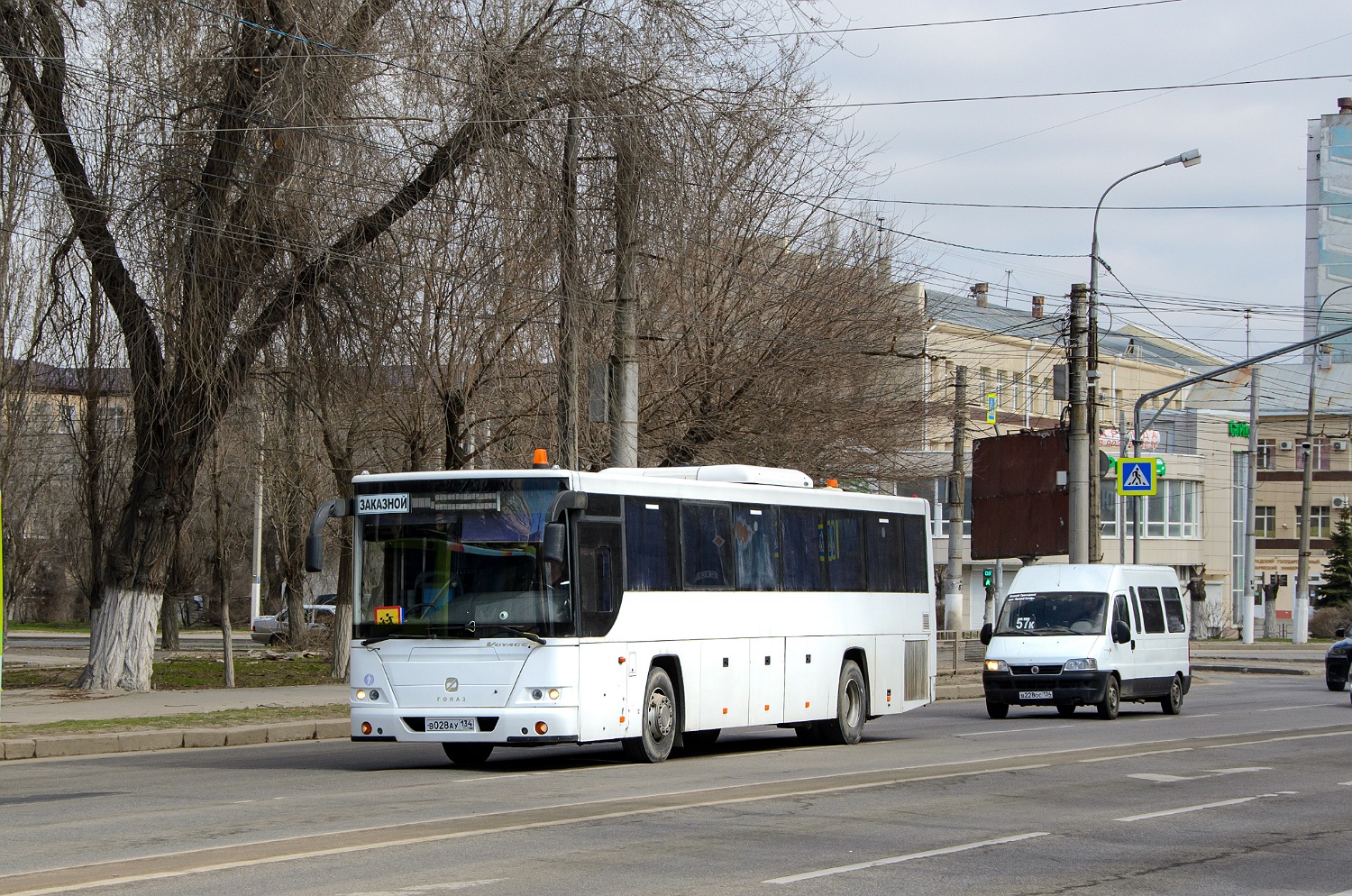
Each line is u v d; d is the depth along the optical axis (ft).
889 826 37.35
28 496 138.62
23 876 28.40
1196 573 242.37
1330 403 274.57
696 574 57.77
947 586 146.61
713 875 29.76
